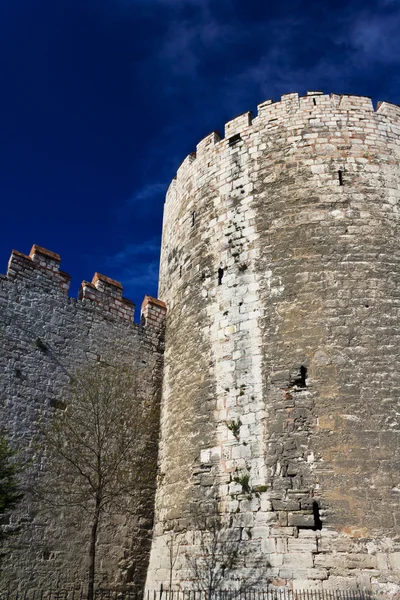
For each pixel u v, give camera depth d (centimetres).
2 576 1301
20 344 1562
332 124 1689
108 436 1545
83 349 1716
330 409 1295
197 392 1548
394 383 1312
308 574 1151
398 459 1227
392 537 1152
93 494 1487
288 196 1605
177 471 1524
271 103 1795
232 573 1241
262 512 1255
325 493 1214
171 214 2075
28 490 1417
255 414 1375
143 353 1878
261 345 1447
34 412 1512
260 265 1552
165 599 1375
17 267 1642
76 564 1441
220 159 1833
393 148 1664
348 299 1421
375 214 1542
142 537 1595
